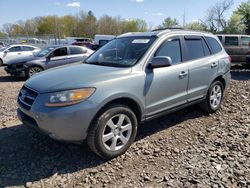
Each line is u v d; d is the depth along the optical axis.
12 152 4.41
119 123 4.12
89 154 4.31
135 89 4.25
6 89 9.89
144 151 4.38
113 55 4.90
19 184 3.62
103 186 3.54
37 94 3.92
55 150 4.45
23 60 12.40
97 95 3.83
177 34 5.20
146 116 4.54
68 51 12.89
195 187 3.43
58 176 3.78
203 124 5.49
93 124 3.87
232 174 3.68
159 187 3.47
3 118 6.01
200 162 4.00
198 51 5.57
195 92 5.39
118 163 4.05
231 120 5.64
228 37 14.02
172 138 4.85
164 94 4.73
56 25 86.31
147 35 5.02
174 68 4.88
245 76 11.78
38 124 3.85
